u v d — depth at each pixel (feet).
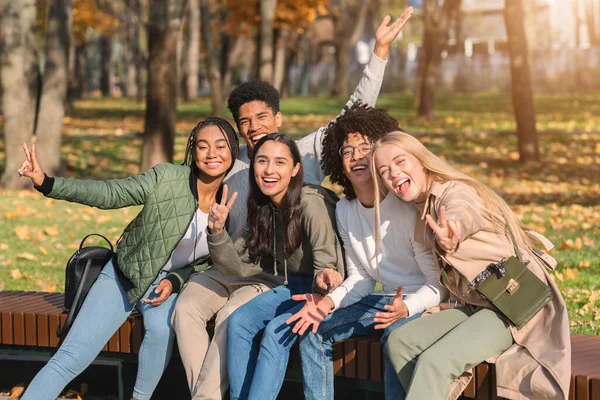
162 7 44.57
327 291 13.46
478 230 12.43
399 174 12.97
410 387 12.02
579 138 59.06
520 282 12.36
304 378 13.67
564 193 40.75
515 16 49.26
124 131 68.59
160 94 44.93
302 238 14.21
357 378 13.83
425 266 13.32
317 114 87.30
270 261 14.78
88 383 17.93
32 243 30.83
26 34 46.03
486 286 12.41
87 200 14.40
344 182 14.20
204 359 14.19
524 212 35.50
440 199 12.73
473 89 123.13
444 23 76.79
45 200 41.19
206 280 14.84
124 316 14.93
